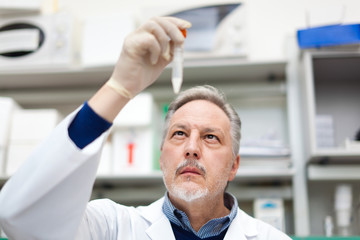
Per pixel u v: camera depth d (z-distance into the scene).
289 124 2.10
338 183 2.12
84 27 2.19
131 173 1.93
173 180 1.07
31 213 0.78
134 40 0.77
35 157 0.77
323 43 1.97
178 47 0.81
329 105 2.17
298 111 2.11
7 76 2.24
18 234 0.80
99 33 2.16
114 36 2.15
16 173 0.78
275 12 2.46
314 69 2.09
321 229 2.07
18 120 2.05
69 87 2.41
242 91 2.24
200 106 1.19
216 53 2.08
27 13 2.25
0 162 1.98
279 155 1.92
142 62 0.78
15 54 2.21
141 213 1.18
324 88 2.19
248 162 1.94
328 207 2.09
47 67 2.19
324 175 1.93
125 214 1.16
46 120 2.04
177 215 1.14
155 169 2.05
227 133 1.17
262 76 2.23
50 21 2.23
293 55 2.20
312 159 1.92
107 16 2.18
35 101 2.43
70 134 0.78
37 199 0.76
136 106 2.01
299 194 1.98
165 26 0.79
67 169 0.76
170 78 2.25
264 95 2.30
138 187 2.20
